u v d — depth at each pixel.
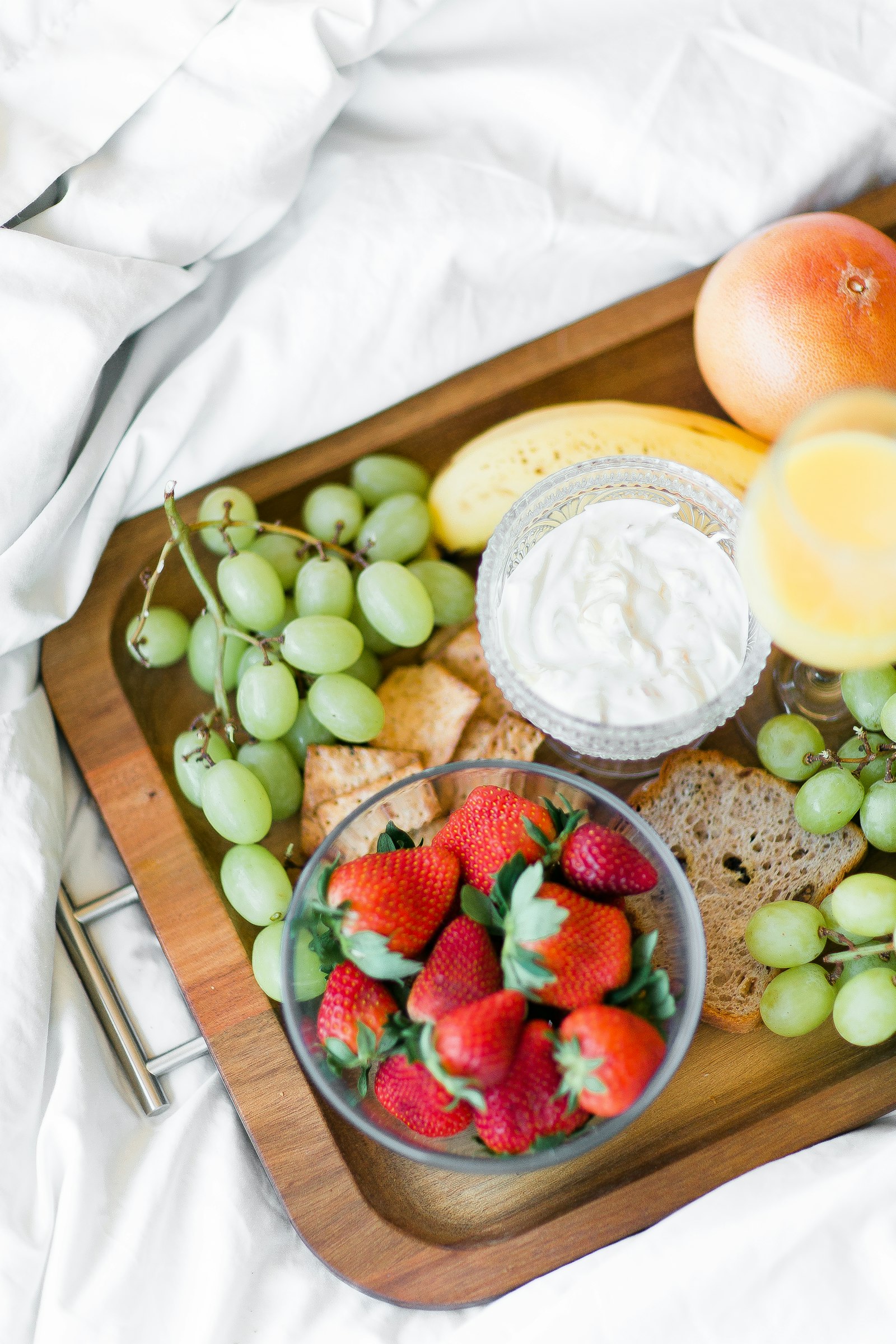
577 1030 0.69
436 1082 0.71
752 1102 0.87
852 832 0.92
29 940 0.91
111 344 0.95
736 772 0.95
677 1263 0.80
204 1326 0.85
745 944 0.90
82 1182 0.87
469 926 0.73
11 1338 0.85
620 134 1.03
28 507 0.96
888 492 0.75
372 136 1.06
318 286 1.00
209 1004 0.88
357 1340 0.85
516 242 1.00
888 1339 0.79
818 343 0.90
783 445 0.70
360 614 1.01
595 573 0.88
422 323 1.01
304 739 0.99
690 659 0.85
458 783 0.86
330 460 1.04
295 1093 0.86
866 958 0.85
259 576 0.94
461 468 1.01
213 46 0.96
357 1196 0.83
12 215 0.96
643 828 0.81
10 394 0.94
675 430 1.00
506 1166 0.71
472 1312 0.87
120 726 0.97
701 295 0.99
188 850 0.92
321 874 0.80
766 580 0.75
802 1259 0.80
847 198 1.09
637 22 1.05
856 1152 0.82
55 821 0.96
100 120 0.96
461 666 1.02
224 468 1.03
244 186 0.97
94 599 1.01
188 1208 0.89
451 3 1.02
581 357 1.04
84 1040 0.93
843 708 0.99
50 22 0.95
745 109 1.03
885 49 1.03
